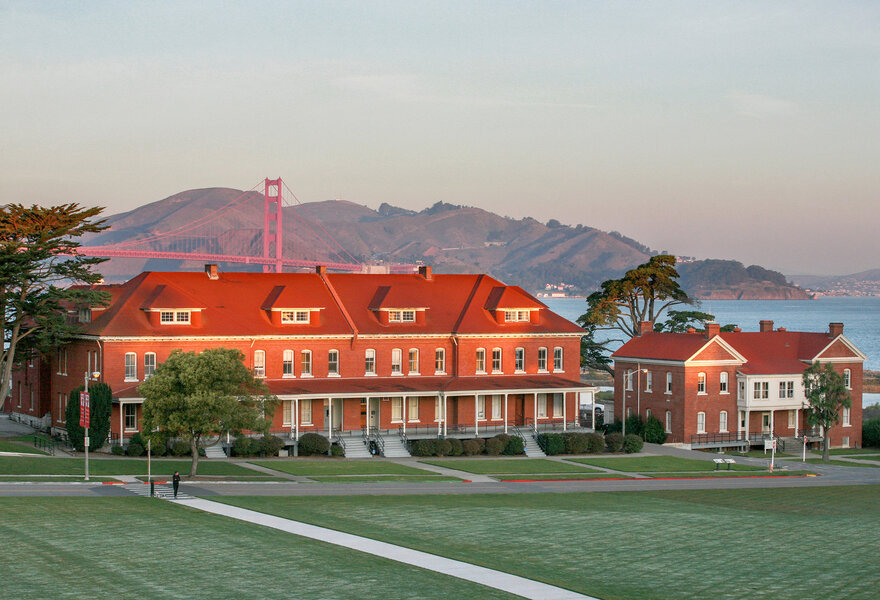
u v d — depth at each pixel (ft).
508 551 141.38
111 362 269.44
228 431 225.76
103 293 266.16
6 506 165.07
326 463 257.14
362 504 182.70
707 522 168.96
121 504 172.55
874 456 321.93
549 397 320.70
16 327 261.03
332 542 142.20
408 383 302.86
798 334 353.31
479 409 311.06
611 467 269.23
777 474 267.39
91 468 226.58
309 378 297.12
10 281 253.65
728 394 326.44
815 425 318.45
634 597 116.78
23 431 292.81
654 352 332.80
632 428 332.19
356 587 117.50
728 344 327.67
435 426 304.91
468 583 120.16
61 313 273.33
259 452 268.21
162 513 163.22
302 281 316.19
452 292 329.52
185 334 279.08
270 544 139.44
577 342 329.31
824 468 286.25
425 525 160.56
